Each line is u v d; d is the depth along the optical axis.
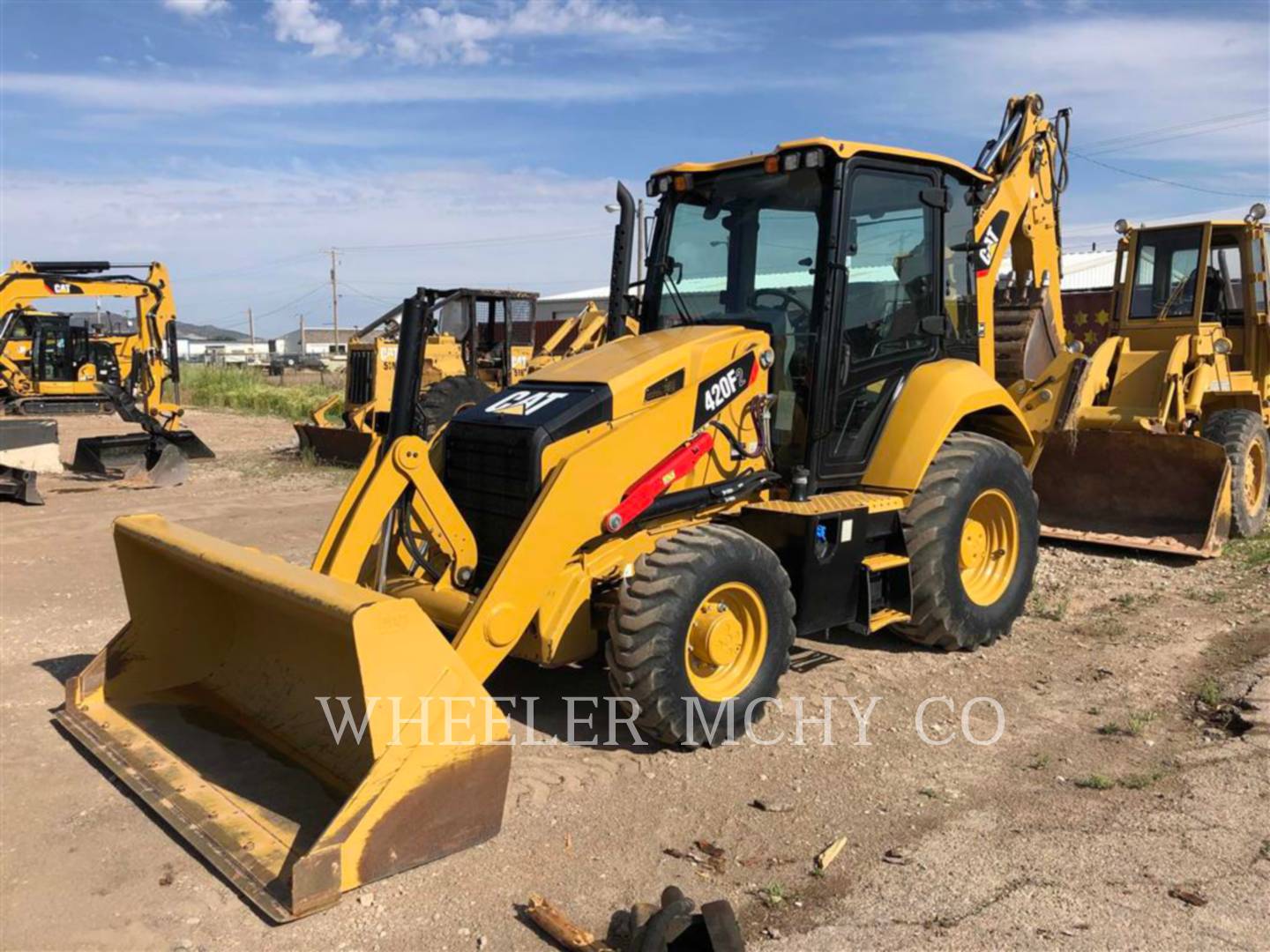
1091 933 3.10
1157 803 3.92
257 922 3.22
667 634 4.22
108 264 15.09
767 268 5.37
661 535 4.71
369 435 13.22
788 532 4.90
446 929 3.18
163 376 15.79
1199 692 5.08
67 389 23.05
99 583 7.62
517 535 4.18
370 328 14.23
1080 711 4.90
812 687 5.24
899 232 5.51
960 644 5.66
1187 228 8.93
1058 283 7.44
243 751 4.15
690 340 4.96
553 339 14.75
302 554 8.46
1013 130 6.82
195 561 4.19
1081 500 8.56
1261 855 3.52
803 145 4.98
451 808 3.55
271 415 24.06
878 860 3.57
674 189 5.74
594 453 4.38
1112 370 8.73
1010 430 6.34
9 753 4.47
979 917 3.20
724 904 2.89
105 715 4.53
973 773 4.26
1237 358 9.41
